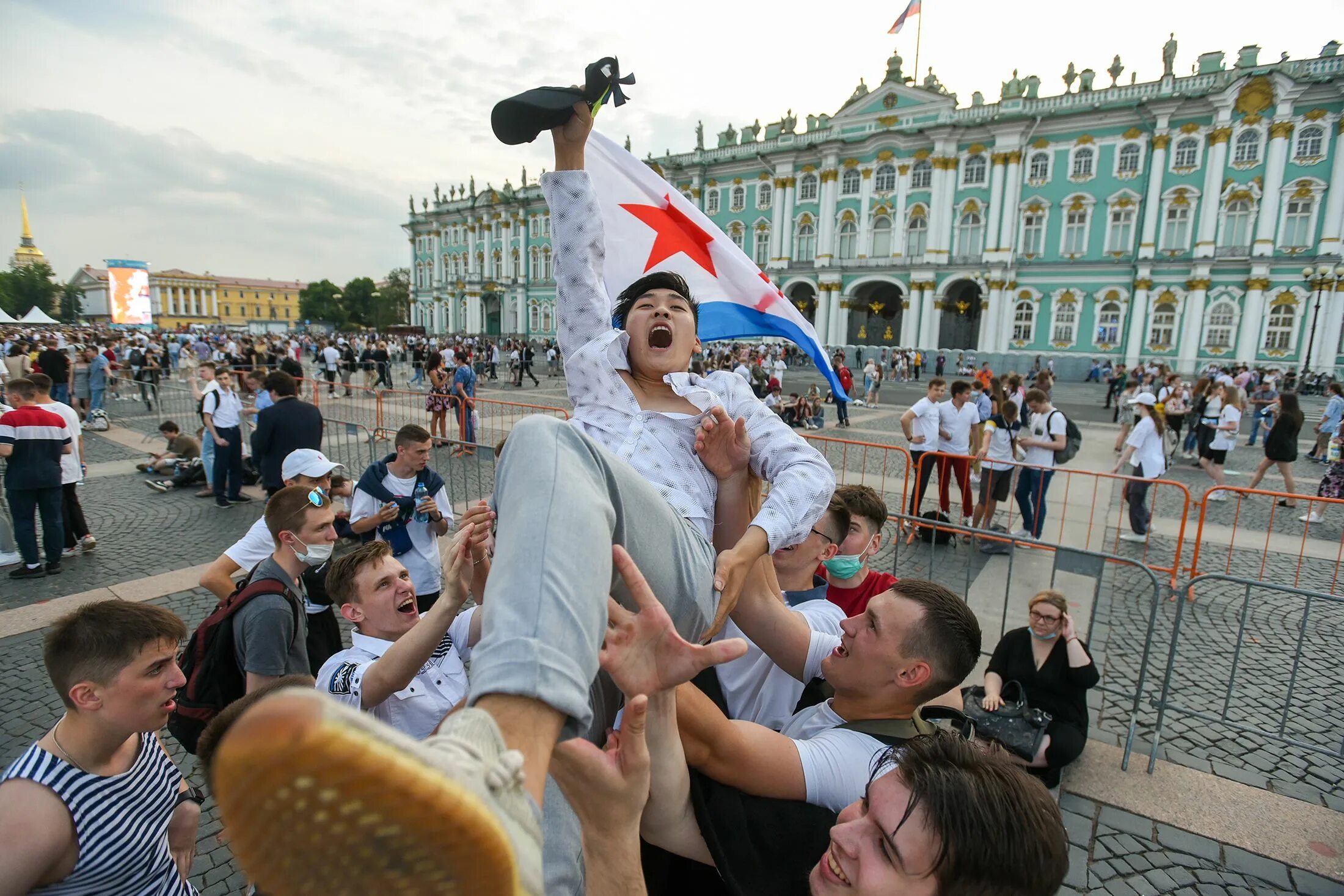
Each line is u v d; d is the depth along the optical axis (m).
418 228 78.62
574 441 1.15
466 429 11.55
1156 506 10.12
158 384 17.48
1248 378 27.73
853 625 1.82
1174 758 4.06
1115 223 38.94
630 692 1.02
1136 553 7.86
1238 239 36.19
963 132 41.72
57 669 1.90
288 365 15.35
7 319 52.34
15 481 6.33
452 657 2.99
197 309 119.50
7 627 5.38
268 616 2.87
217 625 2.93
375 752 0.46
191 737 2.95
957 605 1.78
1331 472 9.97
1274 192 34.91
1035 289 41.31
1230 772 3.94
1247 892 3.09
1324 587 6.97
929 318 43.75
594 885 1.01
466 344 40.12
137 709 1.96
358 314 104.38
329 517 3.11
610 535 1.05
